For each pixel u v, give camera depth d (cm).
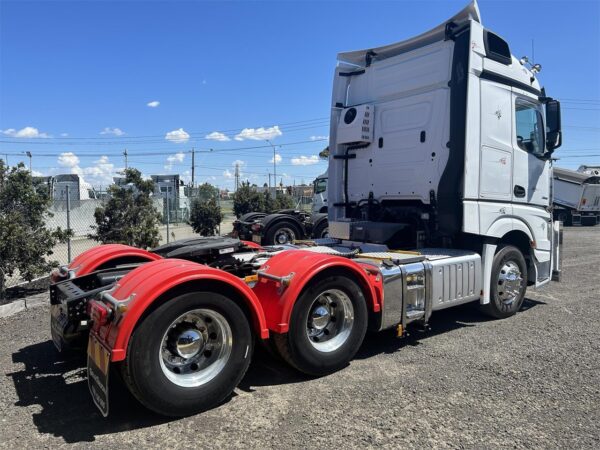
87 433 327
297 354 407
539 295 791
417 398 379
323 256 427
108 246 537
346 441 313
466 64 562
